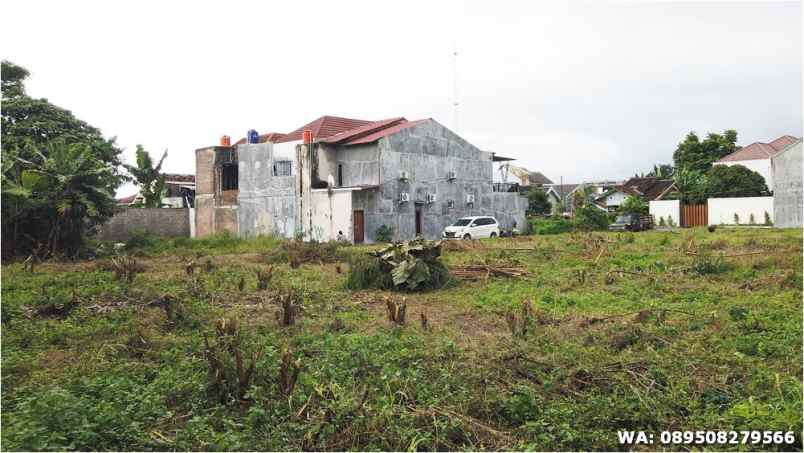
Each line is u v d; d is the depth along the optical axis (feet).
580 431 15.87
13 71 85.66
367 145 98.07
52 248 66.90
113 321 30.01
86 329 27.89
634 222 124.77
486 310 33.22
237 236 99.91
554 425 16.07
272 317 31.55
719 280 41.24
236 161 111.14
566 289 39.63
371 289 42.42
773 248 57.88
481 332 27.45
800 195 123.44
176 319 29.63
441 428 15.90
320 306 34.71
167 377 19.97
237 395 18.16
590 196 184.55
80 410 15.88
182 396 18.49
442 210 109.70
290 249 67.41
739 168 142.41
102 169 69.87
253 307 33.91
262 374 19.27
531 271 48.24
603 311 31.86
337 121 116.26
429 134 107.04
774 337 24.50
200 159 111.86
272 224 101.30
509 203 127.24
